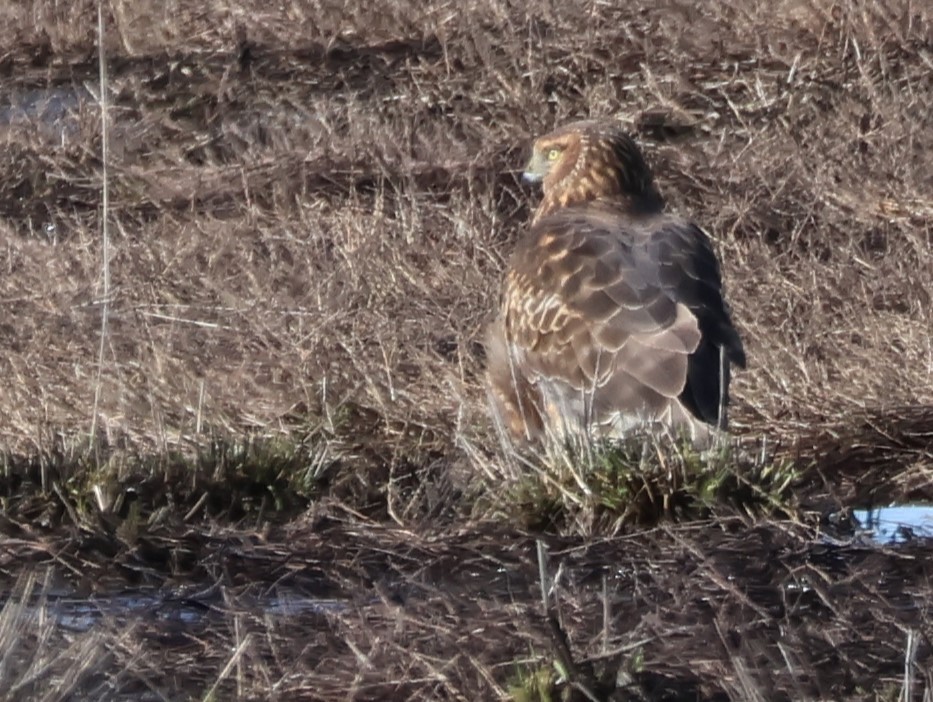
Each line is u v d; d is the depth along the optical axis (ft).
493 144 68.90
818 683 28.71
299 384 50.29
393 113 73.15
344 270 58.44
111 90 77.97
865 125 68.23
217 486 40.11
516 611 31.65
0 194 70.28
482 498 39.60
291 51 78.74
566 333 40.93
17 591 34.17
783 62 72.59
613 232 42.16
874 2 73.10
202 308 56.24
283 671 29.84
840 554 35.65
